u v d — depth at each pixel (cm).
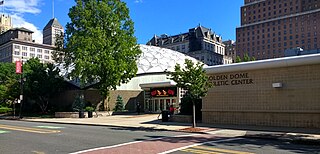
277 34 14038
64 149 1194
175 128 2084
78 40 3722
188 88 2039
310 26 13075
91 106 4309
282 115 2038
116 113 4231
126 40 4022
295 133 1689
